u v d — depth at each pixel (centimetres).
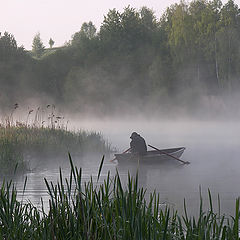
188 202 1568
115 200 835
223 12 11156
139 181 2123
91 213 811
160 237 783
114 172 2464
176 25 11119
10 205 877
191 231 823
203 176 2312
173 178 2230
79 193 798
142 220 822
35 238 821
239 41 10512
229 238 793
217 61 10531
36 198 1600
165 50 12462
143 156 2830
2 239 800
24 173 2325
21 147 2919
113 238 778
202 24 10919
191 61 10931
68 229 818
